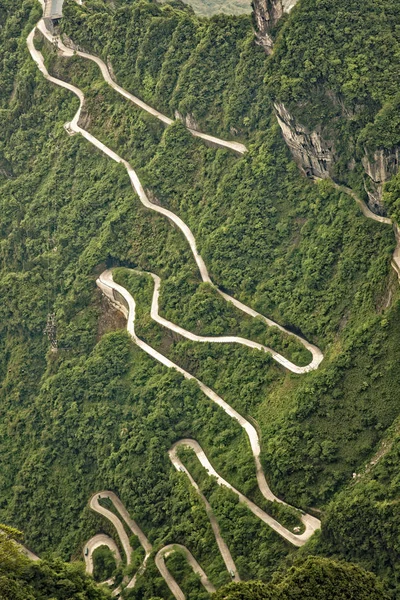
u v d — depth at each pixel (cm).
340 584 17875
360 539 19200
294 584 17862
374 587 18038
